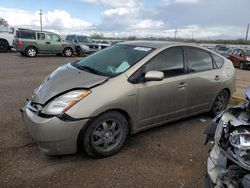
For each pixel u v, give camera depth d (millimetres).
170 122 5008
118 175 3539
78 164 3754
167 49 4684
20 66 13367
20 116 5418
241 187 2389
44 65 14250
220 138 2646
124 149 4242
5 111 5707
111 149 3992
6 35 20891
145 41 5199
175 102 4754
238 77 14555
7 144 4207
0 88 7949
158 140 4621
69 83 3889
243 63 20375
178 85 4715
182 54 4918
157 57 4504
